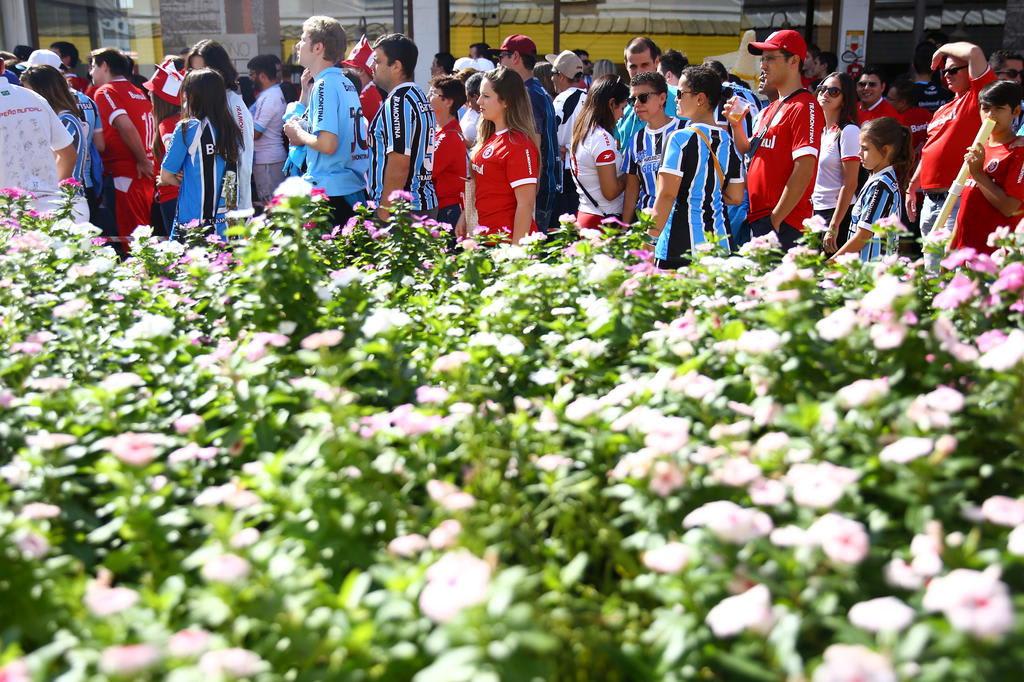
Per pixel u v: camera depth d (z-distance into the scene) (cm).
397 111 650
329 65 655
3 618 201
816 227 423
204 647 167
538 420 273
